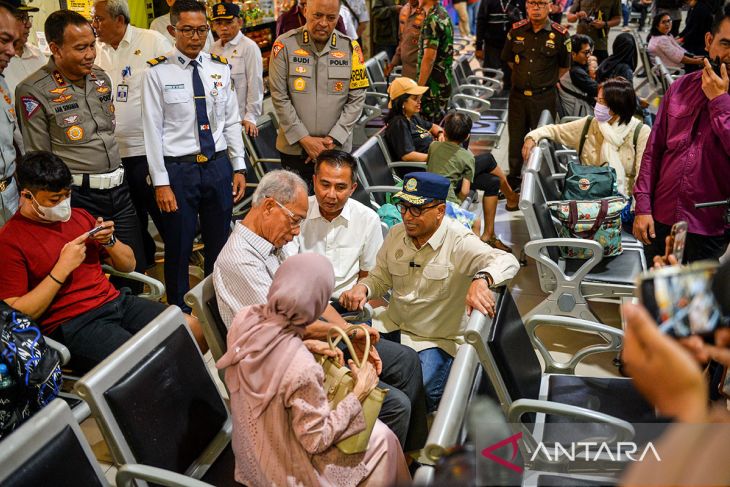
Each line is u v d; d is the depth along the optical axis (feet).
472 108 23.47
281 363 6.47
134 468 6.32
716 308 3.53
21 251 9.06
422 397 9.18
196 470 7.38
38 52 14.67
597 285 11.96
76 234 9.64
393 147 16.63
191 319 10.80
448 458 4.61
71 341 9.41
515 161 20.54
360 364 7.06
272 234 8.62
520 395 8.20
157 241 17.06
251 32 25.79
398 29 30.45
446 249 9.51
